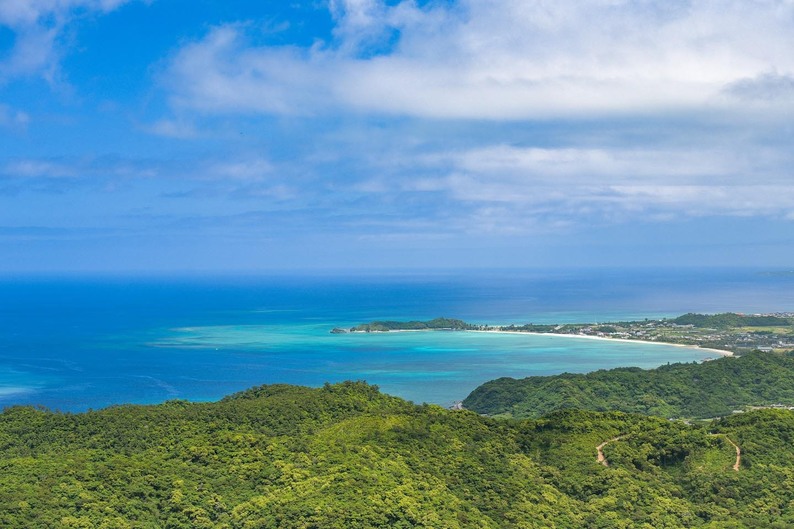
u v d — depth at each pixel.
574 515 95.69
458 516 89.12
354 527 83.38
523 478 102.94
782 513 96.94
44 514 82.81
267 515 86.31
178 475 94.50
